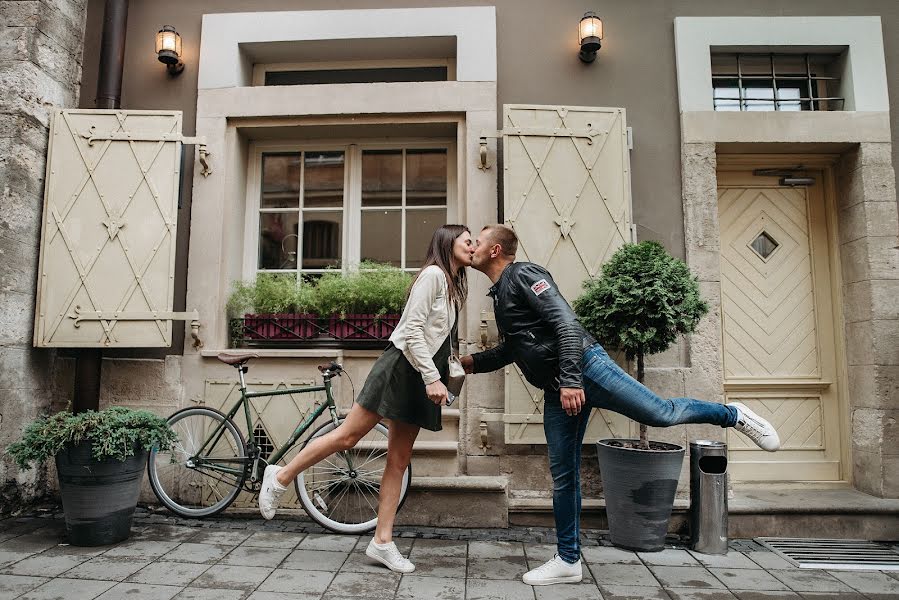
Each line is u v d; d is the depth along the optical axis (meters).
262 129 4.29
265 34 4.28
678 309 3.26
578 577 2.75
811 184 4.38
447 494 3.59
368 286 4.05
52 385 4.05
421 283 2.72
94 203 3.94
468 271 3.97
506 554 3.11
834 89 4.30
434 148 4.46
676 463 3.19
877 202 4.00
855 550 3.33
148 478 3.79
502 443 3.87
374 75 4.51
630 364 3.87
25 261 3.84
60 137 3.99
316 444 2.86
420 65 4.50
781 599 2.61
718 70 4.33
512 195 3.91
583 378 2.69
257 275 4.39
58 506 3.87
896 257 3.96
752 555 3.21
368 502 3.58
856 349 4.09
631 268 3.34
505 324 2.79
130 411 3.31
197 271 4.07
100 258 3.90
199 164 4.14
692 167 4.05
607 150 3.97
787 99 4.31
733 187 4.39
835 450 4.21
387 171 4.48
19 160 3.80
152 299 3.88
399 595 2.56
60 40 4.15
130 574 2.74
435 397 2.60
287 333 4.08
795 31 4.16
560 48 4.24
